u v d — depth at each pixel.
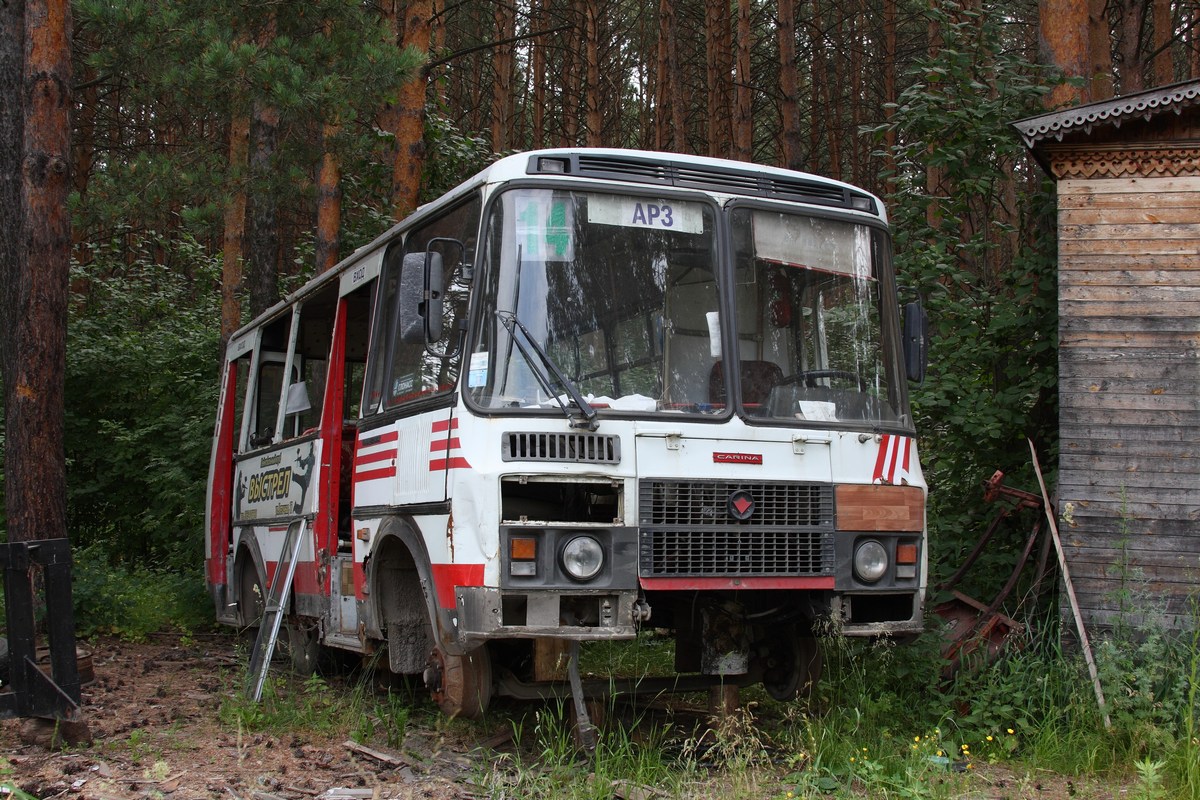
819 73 30.02
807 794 5.55
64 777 5.97
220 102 12.10
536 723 7.13
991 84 10.18
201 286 21.33
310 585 8.69
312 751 6.62
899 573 6.69
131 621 11.42
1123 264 7.50
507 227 6.26
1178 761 5.89
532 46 28.78
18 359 9.09
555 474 5.92
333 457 8.45
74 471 15.98
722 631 6.77
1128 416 7.38
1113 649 6.78
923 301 9.65
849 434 6.64
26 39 9.12
